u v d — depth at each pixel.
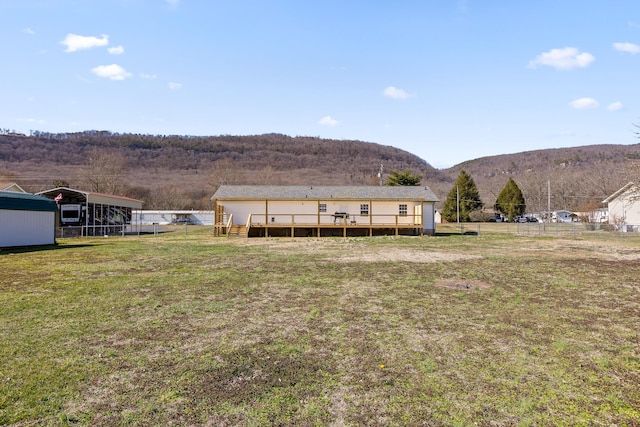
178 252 16.11
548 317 6.54
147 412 3.55
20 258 14.10
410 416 3.49
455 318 6.47
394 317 6.53
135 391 3.95
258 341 5.39
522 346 5.18
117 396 3.84
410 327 5.99
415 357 4.81
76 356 4.84
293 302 7.56
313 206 28.44
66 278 10.03
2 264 12.51
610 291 8.62
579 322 6.25
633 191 25.33
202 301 7.61
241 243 20.70
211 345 5.24
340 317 6.53
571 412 3.55
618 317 6.54
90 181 55.53
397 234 26.89
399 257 14.49
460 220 57.19
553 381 4.16
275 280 9.80
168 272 10.98
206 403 3.71
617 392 3.92
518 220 57.56
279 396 3.85
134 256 14.71
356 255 15.12
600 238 24.30
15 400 3.76
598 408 3.62
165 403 3.71
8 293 8.27
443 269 11.61
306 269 11.55
